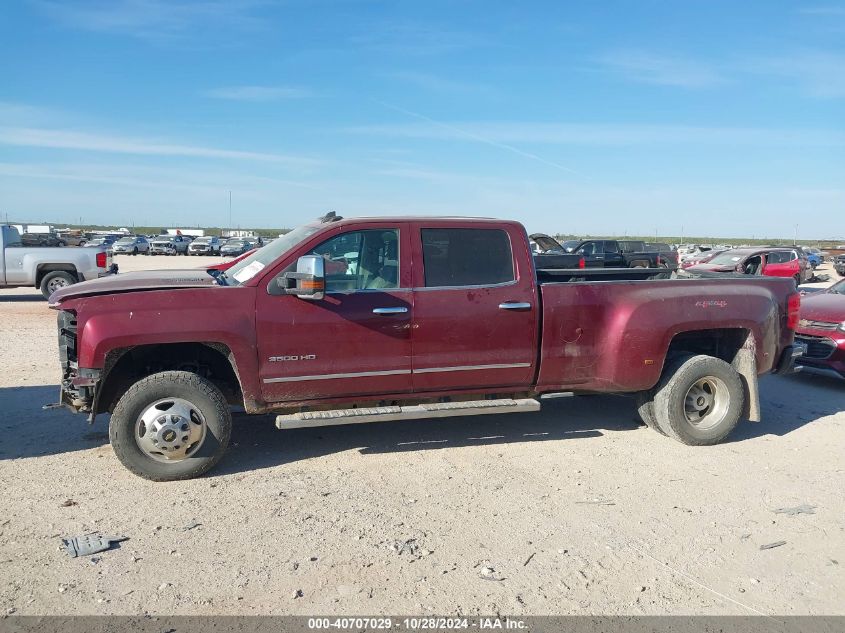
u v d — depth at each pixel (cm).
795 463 566
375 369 535
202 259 5072
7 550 397
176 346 530
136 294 500
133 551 398
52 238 1778
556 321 569
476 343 553
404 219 548
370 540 416
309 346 519
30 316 1430
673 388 595
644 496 491
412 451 581
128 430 491
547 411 712
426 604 348
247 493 486
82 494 478
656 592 364
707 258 2817
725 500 486
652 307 584
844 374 820
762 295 621
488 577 375
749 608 351
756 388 616
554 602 352
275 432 628
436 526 437
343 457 564
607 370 585
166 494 482
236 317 505
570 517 454
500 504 473
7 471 520
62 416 662
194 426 502
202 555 395
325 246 531
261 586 362
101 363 488
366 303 529
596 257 1952
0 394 740
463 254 557
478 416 692
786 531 439
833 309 852
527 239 571
